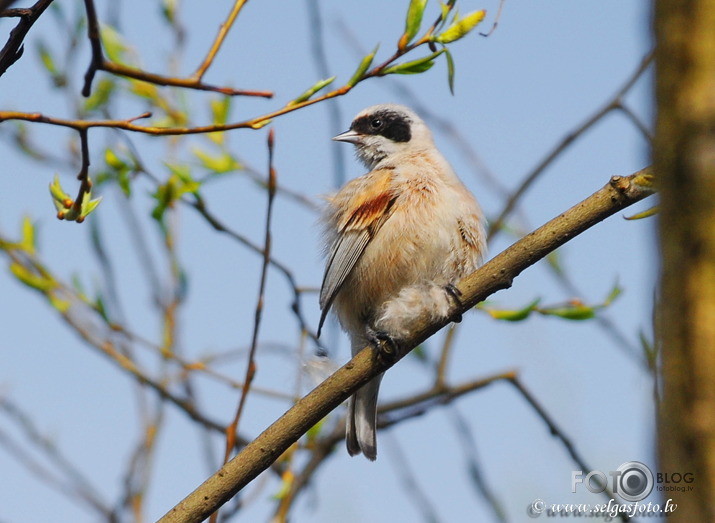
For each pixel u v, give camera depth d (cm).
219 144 1070
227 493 781
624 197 790
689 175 305
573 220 818
